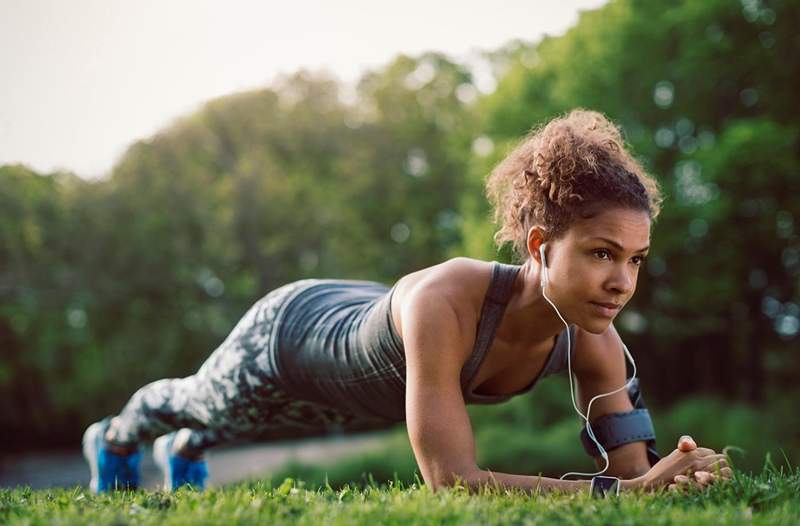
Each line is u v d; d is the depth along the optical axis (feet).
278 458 72.33
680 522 6.21
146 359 90.63
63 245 85.25
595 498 7.32
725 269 64.90
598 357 9.16
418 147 99.30
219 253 92.27
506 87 73.51
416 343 7.96
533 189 7.84
